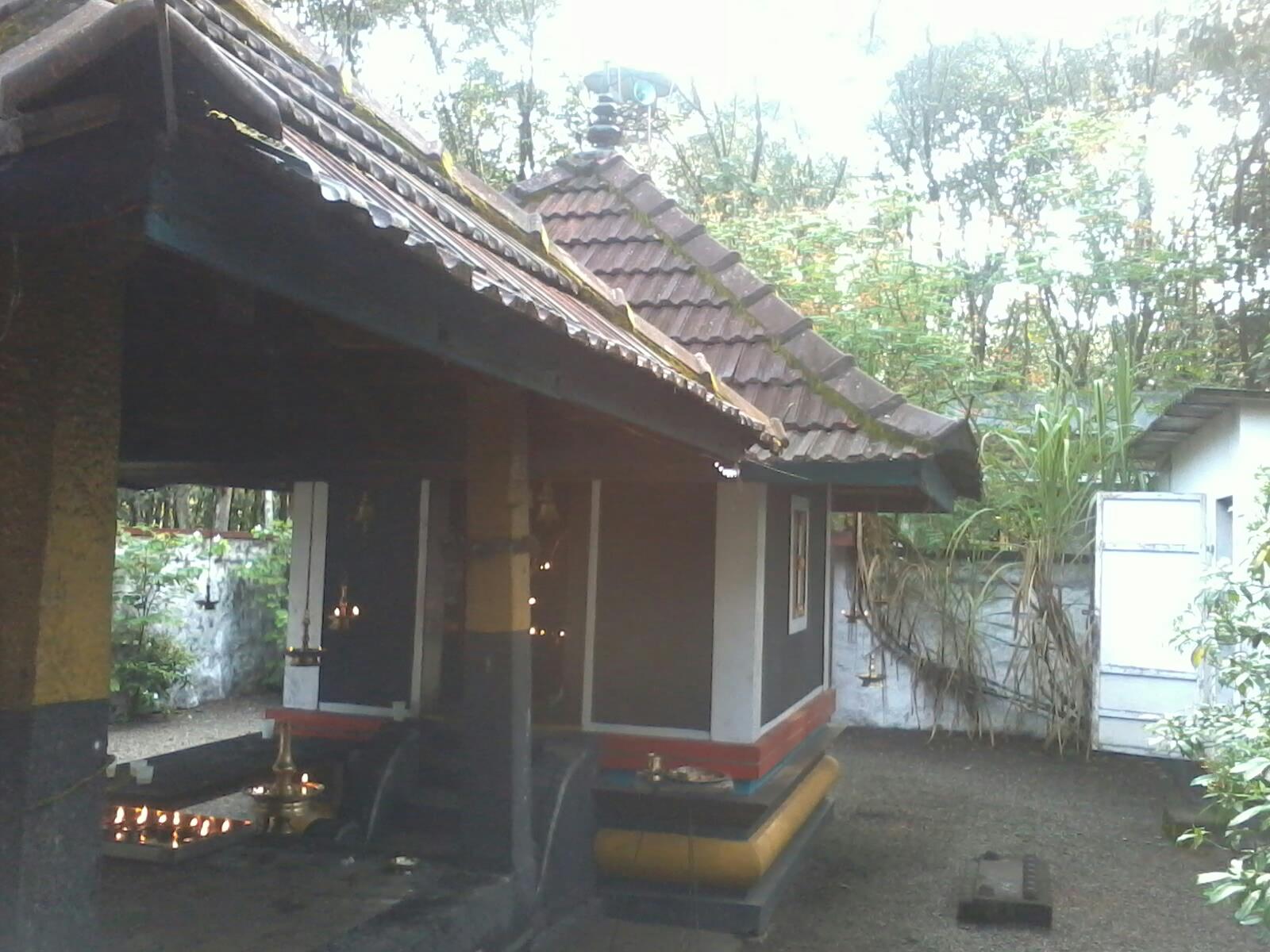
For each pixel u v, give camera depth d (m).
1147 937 5.82
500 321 2.93
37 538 2.35
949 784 9.46
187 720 11.41
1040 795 9.09
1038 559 10.95
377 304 2.54
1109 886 6.70
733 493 6.18
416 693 6.43
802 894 6.43
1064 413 11.26
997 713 11.40
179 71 1.78
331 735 6.51
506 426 4.50
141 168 1.90
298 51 4.27
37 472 2.36
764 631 6.30
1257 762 3.55
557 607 6.36
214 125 1.89
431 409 4.82
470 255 3.08
